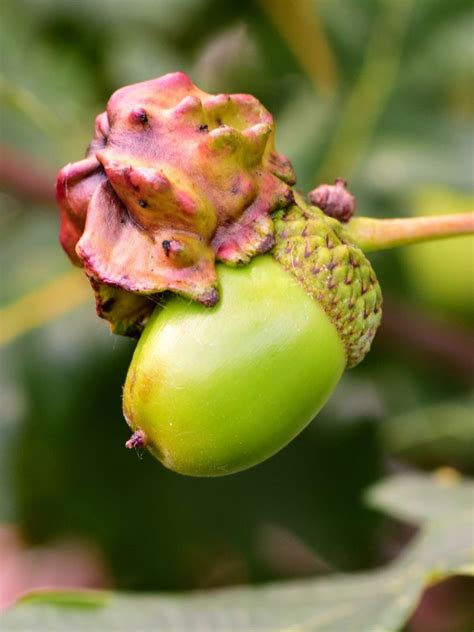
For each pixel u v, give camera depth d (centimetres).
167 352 14
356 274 14
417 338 20
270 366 14
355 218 15
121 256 14
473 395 20
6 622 16
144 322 14
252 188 14
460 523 17
